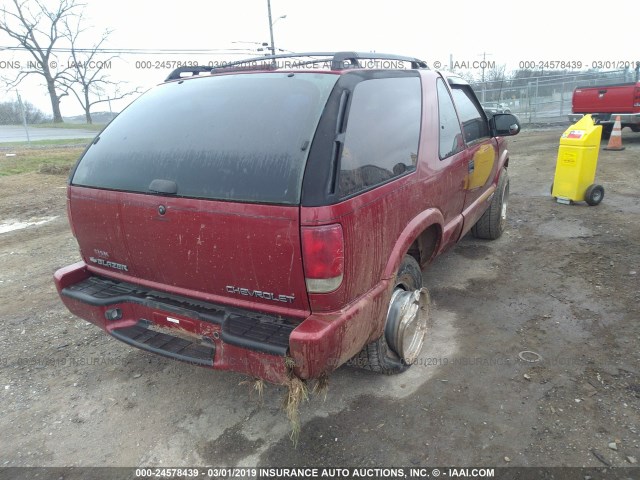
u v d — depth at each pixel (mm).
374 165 2561
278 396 3080
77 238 3006
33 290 4824
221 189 2322
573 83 20109
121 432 2822
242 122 2508
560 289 4324
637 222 5977
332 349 2270
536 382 3074
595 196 6785
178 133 2648
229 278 2416
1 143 24375
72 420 2938
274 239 2211
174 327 2689
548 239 5598
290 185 2180
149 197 2520
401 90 3090
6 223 7645
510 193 7934
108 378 3330
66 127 44781
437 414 2834
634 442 2561
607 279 4453
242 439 2727
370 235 2457
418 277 3271
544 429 2678
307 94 2500
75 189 2869
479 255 5234
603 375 3109
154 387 3215
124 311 2871
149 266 2686
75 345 3758
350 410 2900
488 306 4098
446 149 3553
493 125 4812
